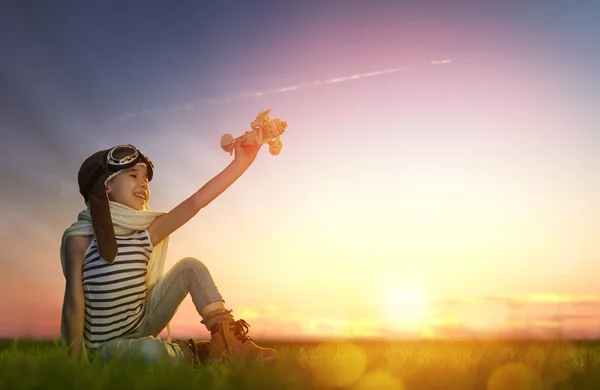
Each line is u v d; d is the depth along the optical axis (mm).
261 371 2455
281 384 2258
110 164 3750
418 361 2998
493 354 3432
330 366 2654
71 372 2158
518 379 2430
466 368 2730
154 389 2100
